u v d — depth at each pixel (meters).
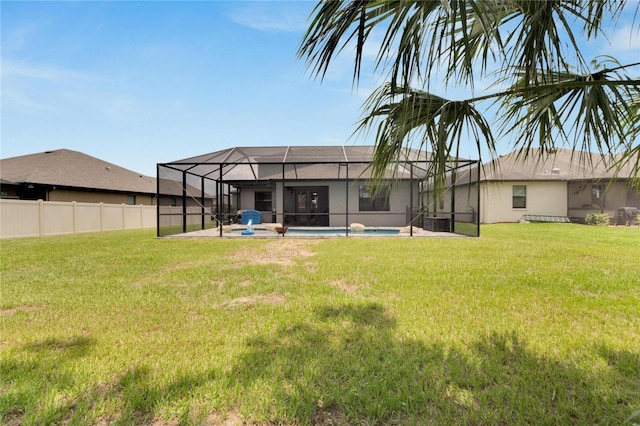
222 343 2.72
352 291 4.23
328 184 16.23
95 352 2.56
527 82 1.84
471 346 2.58
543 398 1.92
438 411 1.81
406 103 1.69
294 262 6.32
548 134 2.27
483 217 17.36
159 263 6.22
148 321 3.22
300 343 2.68
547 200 17.52
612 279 4.68
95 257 6.91
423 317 3.24
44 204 12.01
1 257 6.90
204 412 1.80
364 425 1.71
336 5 1.46
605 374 2.15
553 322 3.10
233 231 14.53
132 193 19.34
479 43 1.81
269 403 1.88
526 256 6.73
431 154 2.02
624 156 2.35
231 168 15.36
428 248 8.00
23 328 3.05
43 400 1.91
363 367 2.27
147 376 2.18
